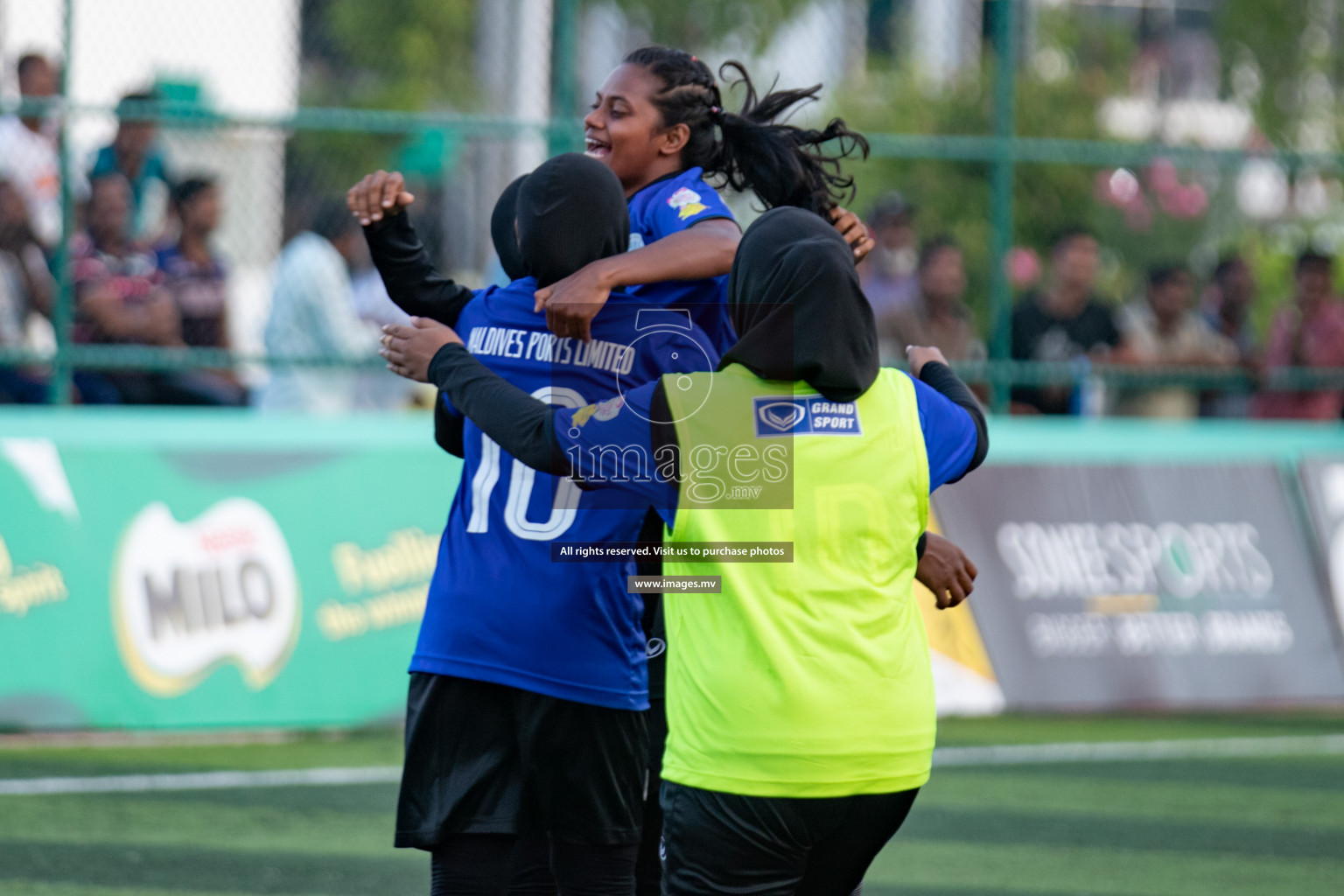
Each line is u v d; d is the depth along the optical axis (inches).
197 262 1072.8
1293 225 1365.7
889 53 1675.7
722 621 378.9
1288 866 719.1
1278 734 1018.1
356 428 1015.6
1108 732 1009.5
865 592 381.1
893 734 380.2
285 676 950.4
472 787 444.5
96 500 933.8
